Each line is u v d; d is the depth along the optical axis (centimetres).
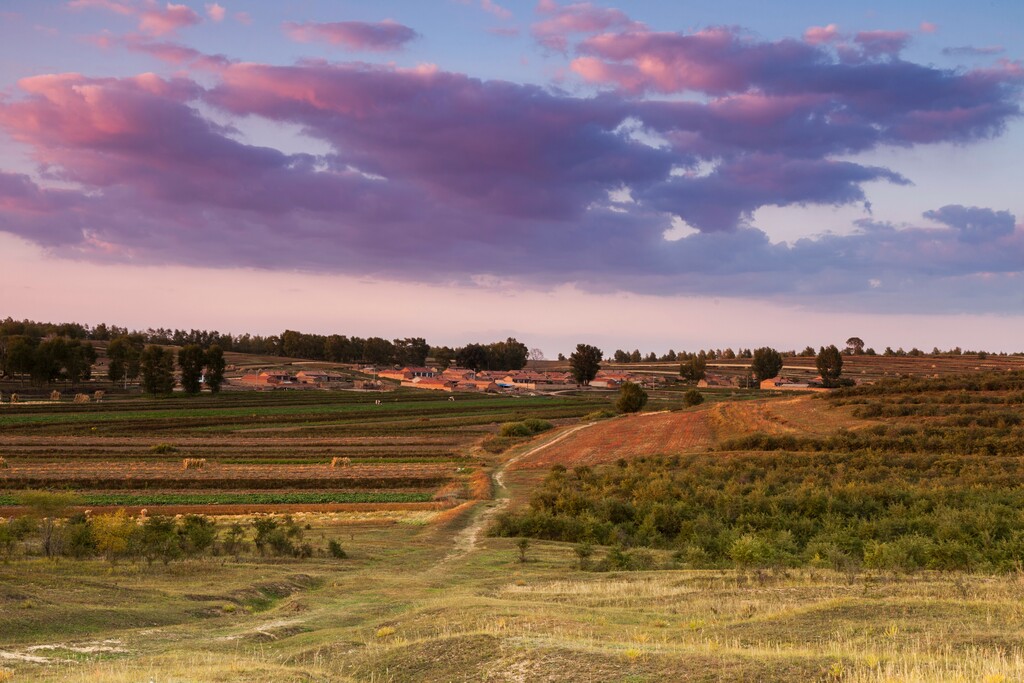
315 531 5956
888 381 14300
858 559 3812
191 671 1802
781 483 6856
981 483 6291
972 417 9738
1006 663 1509
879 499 5716
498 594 3139
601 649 1798
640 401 17325
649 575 3522
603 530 5475
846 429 10400
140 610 2808
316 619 2817
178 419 15525
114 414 16375
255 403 19712
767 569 3397
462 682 1733
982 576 3058
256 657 2197
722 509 5672
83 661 2114
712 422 13012
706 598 2708
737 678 1533
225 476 9219
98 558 4072
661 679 1567
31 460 10325
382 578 3866
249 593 3328
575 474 8612
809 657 1659
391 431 14675
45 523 4281
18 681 1825
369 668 1945
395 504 7406
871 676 1466
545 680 1644
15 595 2775
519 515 6116
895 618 2097
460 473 9575
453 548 5128
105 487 8475
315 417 16575
